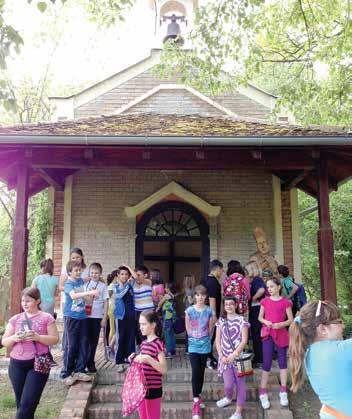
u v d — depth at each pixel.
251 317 6.65
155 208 9.55
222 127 7.52
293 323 2.62
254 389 5.93
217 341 5.55
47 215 9.82
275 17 8.71
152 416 4.32
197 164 6.90
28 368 4.19
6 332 4.32
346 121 7.91
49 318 4.33
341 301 15.35
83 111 10.41
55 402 5.56
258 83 13.88
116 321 6.39
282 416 5.31
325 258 6.62
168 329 7.43
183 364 6.94
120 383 6.20
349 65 8.16
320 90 7.89
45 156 6.81
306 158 6.90
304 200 16.38
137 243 9.42
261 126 7.72
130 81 10.62
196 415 5.36
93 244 9.38
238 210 9.60
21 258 6.50
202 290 5.63
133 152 6.89
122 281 6.43
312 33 8.52
